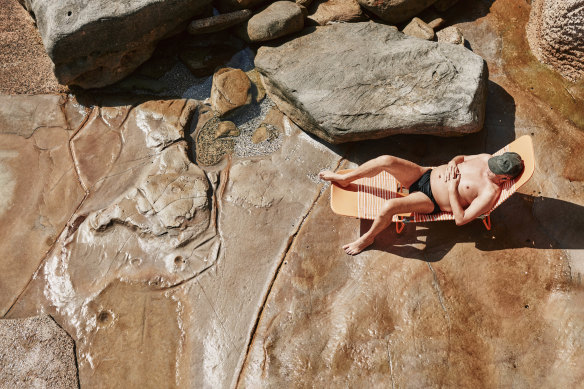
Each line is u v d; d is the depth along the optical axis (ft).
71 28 15.72
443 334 12.79
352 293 13.64
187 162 16.16
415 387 12.12
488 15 18.92
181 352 13.14
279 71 16.62
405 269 13.88
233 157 16.65
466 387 12.09
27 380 12.70
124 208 15.17
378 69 16.19
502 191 13.28
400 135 16.63
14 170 16.34
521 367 12.26
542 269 13.60
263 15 17.40
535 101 16.83
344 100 15.78
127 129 17.10
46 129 17.21
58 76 17.02
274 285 13.94
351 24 17.74
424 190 13.97
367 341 12.80
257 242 14.79
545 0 16.84
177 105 17.46
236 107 17.20
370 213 14.33
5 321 13.60
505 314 13.01
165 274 14.25
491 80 17.47
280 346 12.91
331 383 12.30
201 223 14.99
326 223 15.02
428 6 18.39
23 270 14.56
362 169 14.28
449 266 13.85
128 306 13.82
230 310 13.67
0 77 18.06
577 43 16.06
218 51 18.40
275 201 15.57
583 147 15.71
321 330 13.07
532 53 17.98
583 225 14.23
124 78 18.11
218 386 12.61
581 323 12.66
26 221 15.40
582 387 11.85
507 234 14.33
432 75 15.74
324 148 16.66
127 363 13.02
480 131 16.34
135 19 16.17
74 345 13.30
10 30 19.10
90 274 14.35
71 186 16.01
